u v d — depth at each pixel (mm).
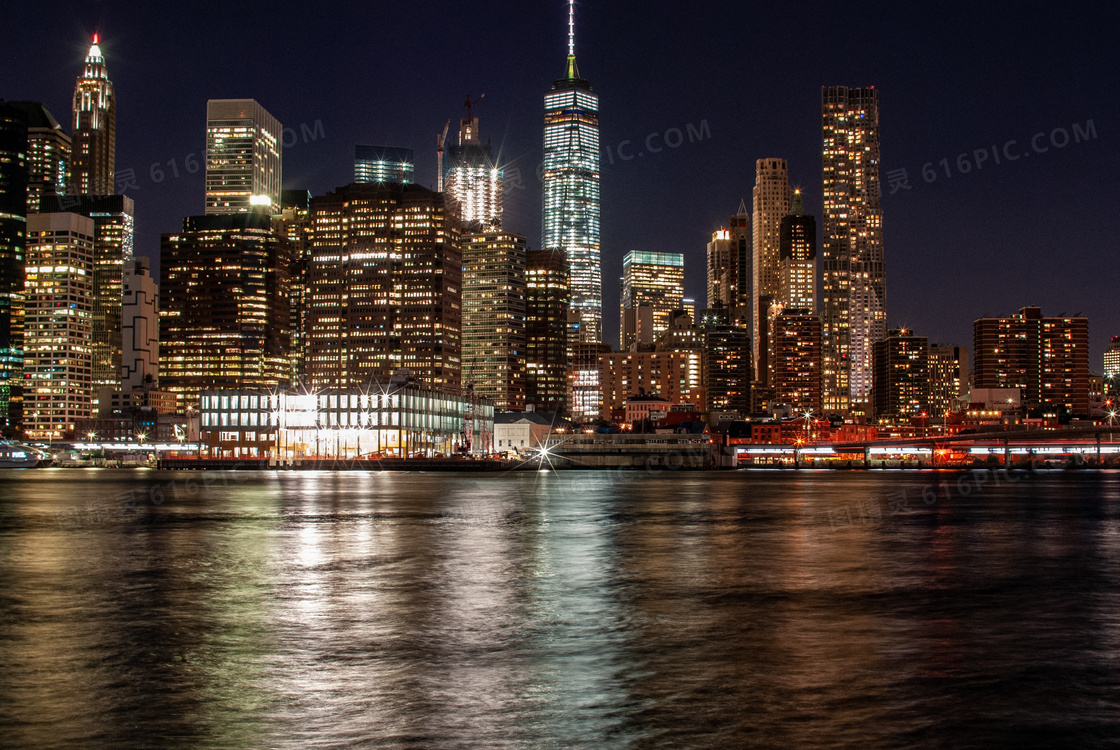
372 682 37188
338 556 78938
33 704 34219
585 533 100688
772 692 35750
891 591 60250
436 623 48969
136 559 76750
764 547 87000
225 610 52781
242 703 34312
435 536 96812
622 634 46219
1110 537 98000
